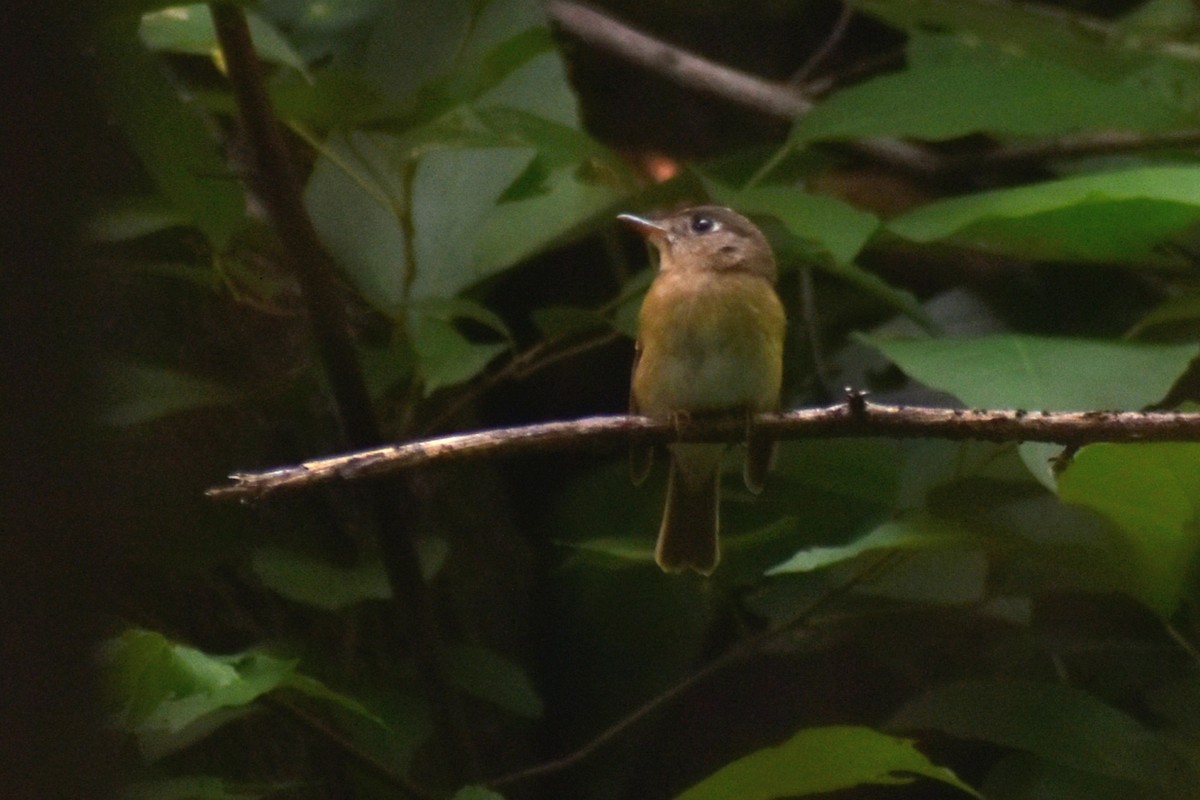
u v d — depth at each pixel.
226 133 8.80
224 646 8.25
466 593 9.56
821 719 9.95
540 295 10.95
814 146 9.32
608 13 12.19
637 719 7.86
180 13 7.30
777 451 7.57
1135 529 6.33
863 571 7.72
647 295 7.83
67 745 3.33
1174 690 7.66
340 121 7.37
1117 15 11.36
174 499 7.99
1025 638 8.66
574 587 9.69
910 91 7.85
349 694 7.50
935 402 9.00
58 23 3.09
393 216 8.13
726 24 12.30
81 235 3.21
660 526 8.76
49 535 3.26
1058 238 7.80
